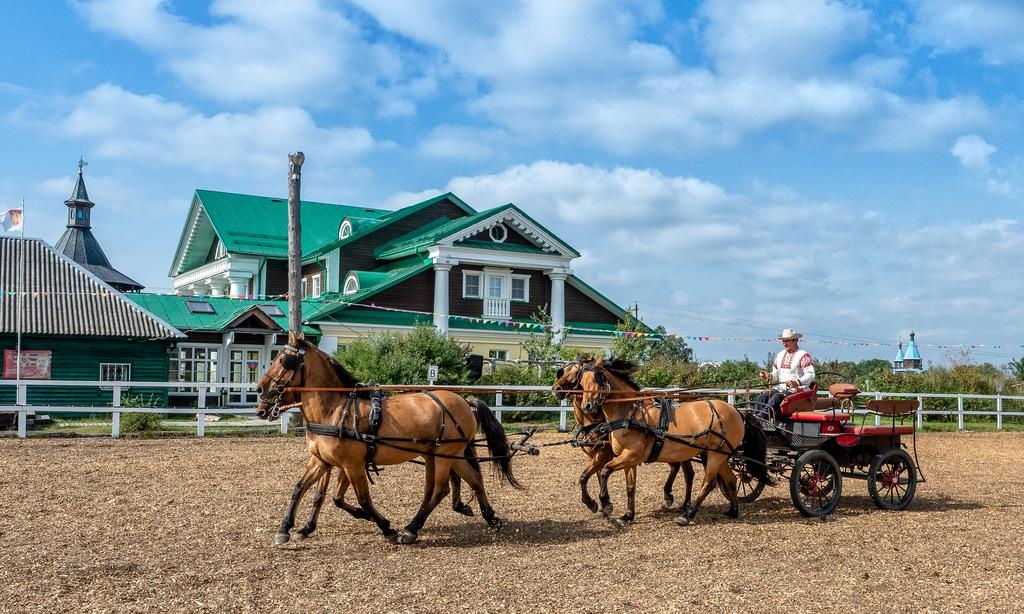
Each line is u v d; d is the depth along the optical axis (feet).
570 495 46.11
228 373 102.42
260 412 33.78
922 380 112.06
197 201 141.18
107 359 90.53
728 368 104.63
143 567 29.12
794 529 38.22
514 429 79.71
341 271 122.72
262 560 30.45
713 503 45.39
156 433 68.80
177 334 91.30
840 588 28.32
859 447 44.39
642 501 45.09
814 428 42.68
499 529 36.63
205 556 30.81
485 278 119.03
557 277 122.31
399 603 25.68
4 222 86.43
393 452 33.83
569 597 26.55
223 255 138.62
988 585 29.14
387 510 40.60
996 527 39.42
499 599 26.22
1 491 42.98
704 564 31.14
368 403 34.09
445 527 37.04
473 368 90.58
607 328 125.59
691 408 40.29
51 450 58.85
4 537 33.22
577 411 41.32
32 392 86.94
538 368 91.76
